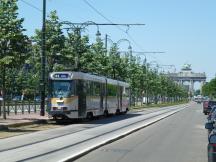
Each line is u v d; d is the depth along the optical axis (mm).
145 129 34219
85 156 18250
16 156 17547
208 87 199125
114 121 43188
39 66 46875
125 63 80250
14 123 33156
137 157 18109
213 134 11414
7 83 41719
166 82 154500
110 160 17125
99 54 67562
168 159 17672
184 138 26844
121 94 56781
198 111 78625
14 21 34000
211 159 11141
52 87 38531
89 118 43312
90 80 42312
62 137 26125
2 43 33969
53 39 46781
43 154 18203
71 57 50250
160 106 112812
